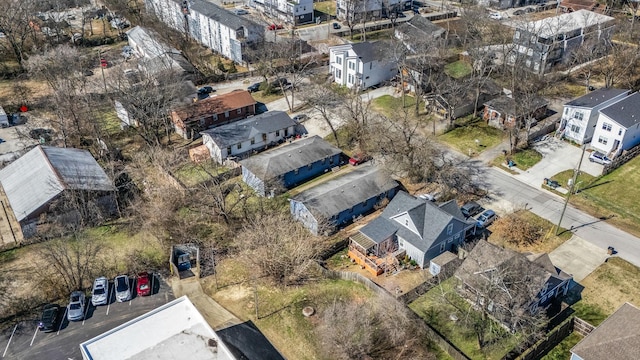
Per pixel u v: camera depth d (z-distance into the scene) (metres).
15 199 58.62
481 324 43.78
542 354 42.38
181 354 39.00
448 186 62.31
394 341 43.25
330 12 128.38
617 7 117.44
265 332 44.84
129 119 78.00
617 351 37.94
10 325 45.69
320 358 42.31
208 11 107.00
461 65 95.19
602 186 63.00
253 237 52.94
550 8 127.62
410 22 106.25
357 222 58.28
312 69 95.44
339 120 78.62
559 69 90.94
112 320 46.00
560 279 46.88
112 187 60.50
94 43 111.38
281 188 63.03
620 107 68.19
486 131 75.19
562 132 72.44
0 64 101.38
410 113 79.81
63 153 65.88
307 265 49.62
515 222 57.06
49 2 118.44
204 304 47.81
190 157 71.00
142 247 54.94
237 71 97.19
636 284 49.31
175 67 88.88
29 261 53.00
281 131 74.12
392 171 63.03
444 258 50.62
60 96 75.94
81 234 55.84
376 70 88.25
